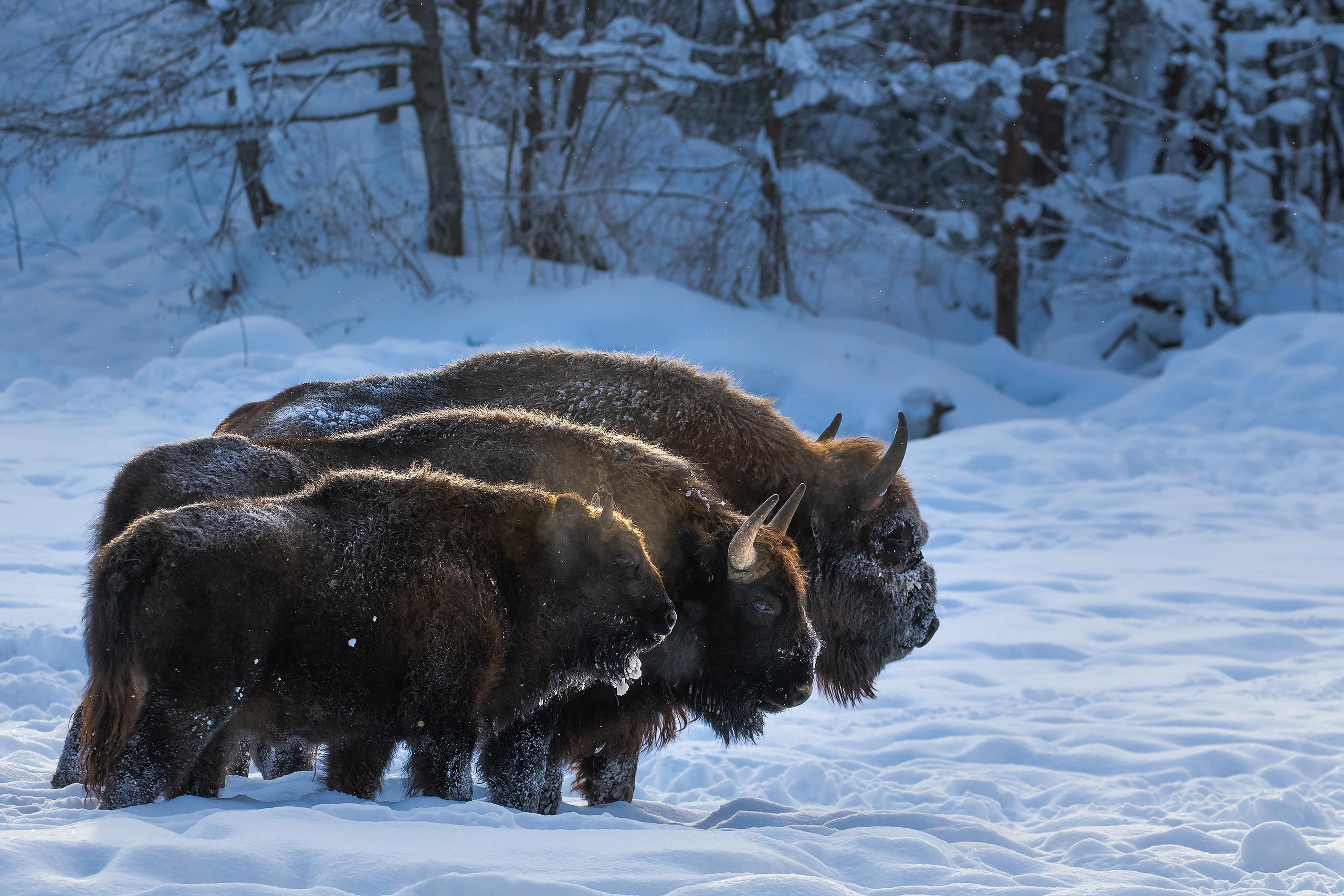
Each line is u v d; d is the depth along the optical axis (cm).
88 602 1551
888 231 8969
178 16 8238
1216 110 9481
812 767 2245
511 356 2311
